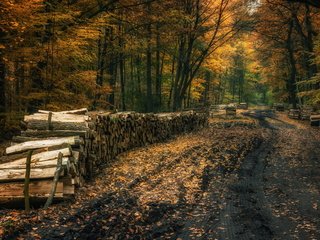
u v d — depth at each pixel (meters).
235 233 6.73
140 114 17.16
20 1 12.59
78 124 10.05
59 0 17.92
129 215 7.38
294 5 35.69
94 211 7.50
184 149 16.28
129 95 39.00
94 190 9.19
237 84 85.44
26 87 16.05
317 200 9.05
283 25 39.44
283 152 16.94
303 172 12.47
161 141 19.88
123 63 38.28
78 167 9.34
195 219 7.42
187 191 9.51
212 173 11.77
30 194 7.80
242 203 8.67
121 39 27.89
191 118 27.00
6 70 15.98
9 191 7.68
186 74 32.69
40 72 16.31
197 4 30.25
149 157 14.09
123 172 11.34
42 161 8.24
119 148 14.63
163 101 41.31
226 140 20.52
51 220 6.97
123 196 8.75
